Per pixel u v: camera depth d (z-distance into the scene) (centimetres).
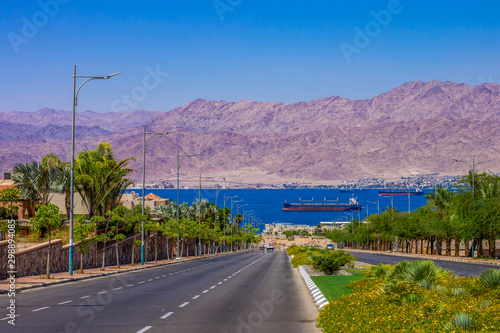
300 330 1548
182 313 1898
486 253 9488
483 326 1212
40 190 6134
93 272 4150
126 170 6712
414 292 1792
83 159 6512
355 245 17338
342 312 1567
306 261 5094
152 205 11994
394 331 1240
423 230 9738
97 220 4456
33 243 4553
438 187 9075
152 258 7256
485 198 7188
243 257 9031
